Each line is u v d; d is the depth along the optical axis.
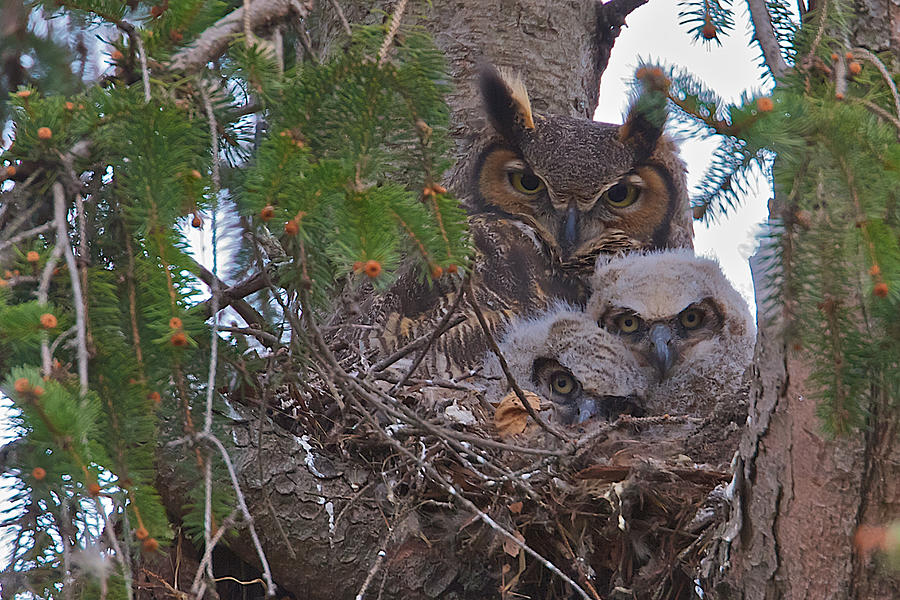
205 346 5.39
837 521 5.50
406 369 8.89
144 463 4.74
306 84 5.16
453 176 11.42
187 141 4.97
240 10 5.63
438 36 11.51
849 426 4.92
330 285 5.09
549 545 7.04
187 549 7.02
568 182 11.23
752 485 5.82
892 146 4.61
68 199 5.09
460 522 7.05
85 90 5.48
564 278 11.21
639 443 7.87
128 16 5.74
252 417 6.91
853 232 4.58
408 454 6.14
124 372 4.79
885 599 5.44
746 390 8.26
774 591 5.73
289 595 7.29
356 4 10.43
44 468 4.52
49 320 4.36
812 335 4.90
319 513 6.90
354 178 4.79
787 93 4.80
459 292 6.06
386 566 6.84
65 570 4.65
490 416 8.36
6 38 5.93
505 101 11.37
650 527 6.85
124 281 4.94
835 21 5.25
